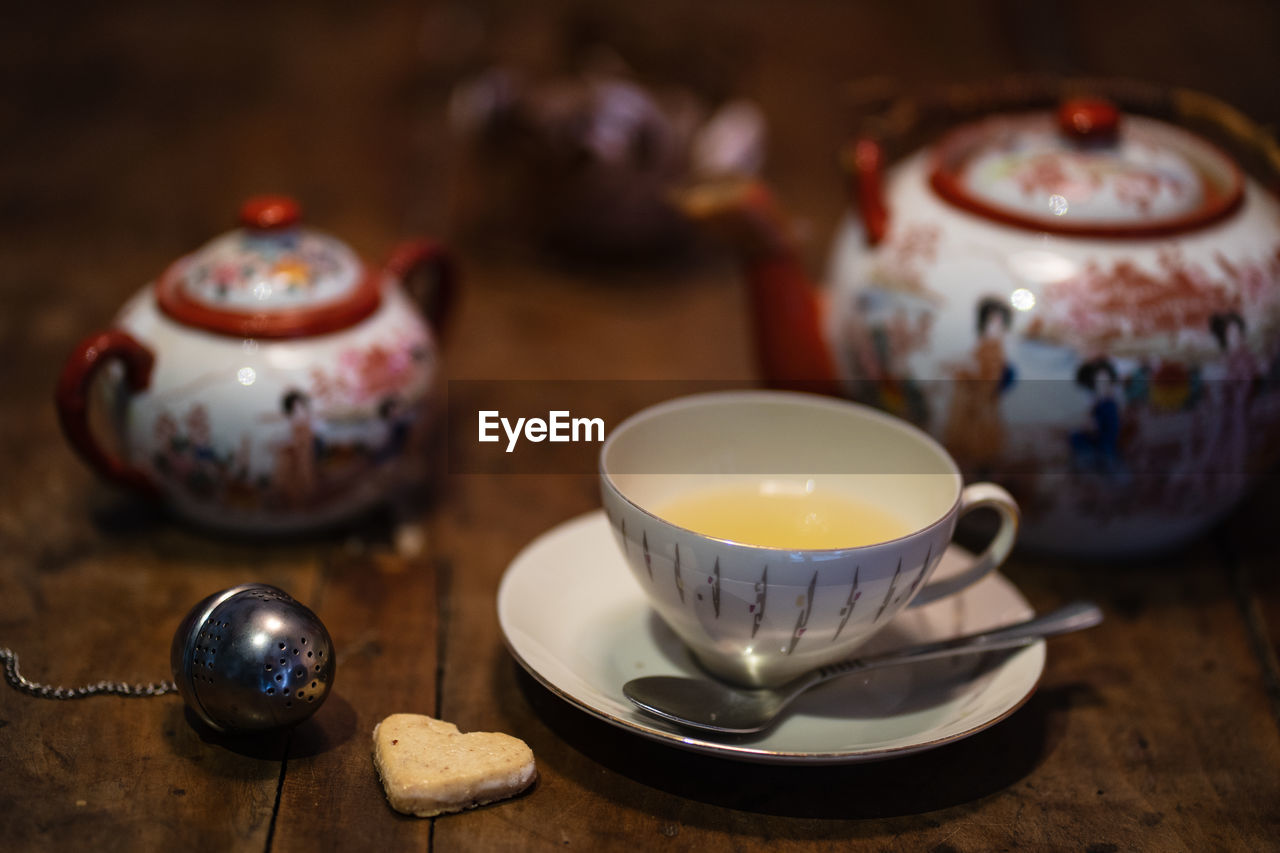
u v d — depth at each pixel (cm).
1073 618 57
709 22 123
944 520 52
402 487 68
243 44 128
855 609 52
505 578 57
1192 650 60
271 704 52
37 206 91
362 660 58
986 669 56
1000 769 55
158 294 63
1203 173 64
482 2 137
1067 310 59
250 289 61
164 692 56
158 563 62
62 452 68
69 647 58
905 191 65
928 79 110
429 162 102
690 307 84
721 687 55
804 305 66
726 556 51
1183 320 59
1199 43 117
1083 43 118
